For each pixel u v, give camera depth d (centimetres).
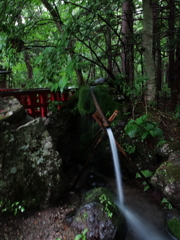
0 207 257
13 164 279
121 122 435
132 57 548
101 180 394
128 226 282
